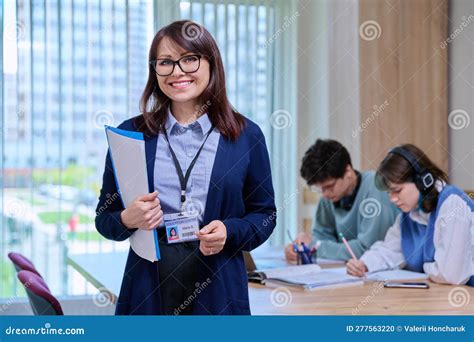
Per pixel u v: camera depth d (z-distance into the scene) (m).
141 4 3.91
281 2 4.26
